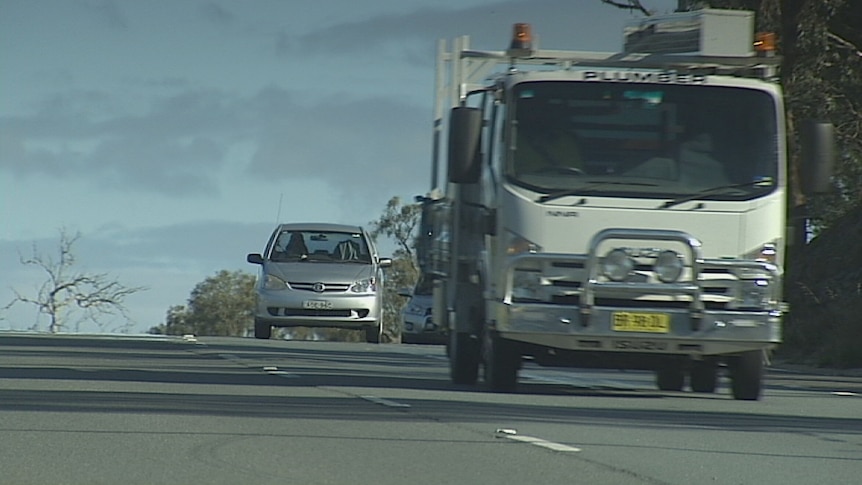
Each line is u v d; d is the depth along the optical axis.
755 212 52.56
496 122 54.16
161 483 29.19
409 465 32.34
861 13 137.12
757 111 53.44
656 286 52.00
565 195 52.16
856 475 32.81
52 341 97.94
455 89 61.69
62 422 39.97
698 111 53.25
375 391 53.94
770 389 67.06
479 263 56.62
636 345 52.59
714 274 52.44
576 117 52.88
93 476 30.06
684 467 33.06
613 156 52.75
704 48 55.19
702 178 52.78
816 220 140.50
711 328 52.31
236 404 46.59
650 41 56.47
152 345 94.31
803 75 130.75
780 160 53.31
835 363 99.19
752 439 39.78
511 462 33.12
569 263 52.03
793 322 120.00
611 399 53.66
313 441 36.41
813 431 42.84
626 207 52.16
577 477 30.98
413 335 135.75
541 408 47.97
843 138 133.00
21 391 49.94
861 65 137.00
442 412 45.03
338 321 110.50
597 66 56.00
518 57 56.09
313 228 115.50
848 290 123.62
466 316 59.50
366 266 112.81
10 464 31.62
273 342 107.50
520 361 55.22
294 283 110.50
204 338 112.81
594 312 51.94
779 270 52.75
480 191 56.66
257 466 31.75
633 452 35.56
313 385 56.91
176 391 51.59
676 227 52.28
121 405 45.28
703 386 63.34
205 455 33.38
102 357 75.69
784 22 130.62
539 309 51.94
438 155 65.69
